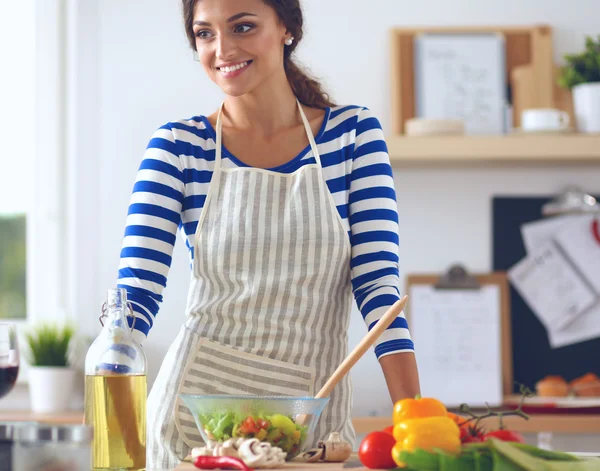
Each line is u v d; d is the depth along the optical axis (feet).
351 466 3.84
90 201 10.94
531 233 11.03
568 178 11.05
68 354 10.79
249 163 5.24
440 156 10.30
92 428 3.32
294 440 3.99
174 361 5.01
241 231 5.07
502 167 11.03
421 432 3.49
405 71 10.98
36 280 11.22
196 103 11.01
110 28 11.04
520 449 3.57
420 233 10.99
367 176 5.16
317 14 11.03
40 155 11.30
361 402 10.52
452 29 11.02
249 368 4.90
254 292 5.00
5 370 4.43
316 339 5.01
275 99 5.27
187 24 5.40
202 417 4.04
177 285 10.63
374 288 4.83
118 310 4.05
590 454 4.16
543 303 10.99
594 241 11.01
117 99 10.98
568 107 11.00
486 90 10.97
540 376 10.95
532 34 11.05
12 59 11.50
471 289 10.94
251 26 5.03
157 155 5.16
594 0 11.14
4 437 3.28
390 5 11.07
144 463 3.98
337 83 11.00
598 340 10.98
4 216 11.44
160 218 5.06
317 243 5.05
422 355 10.88
